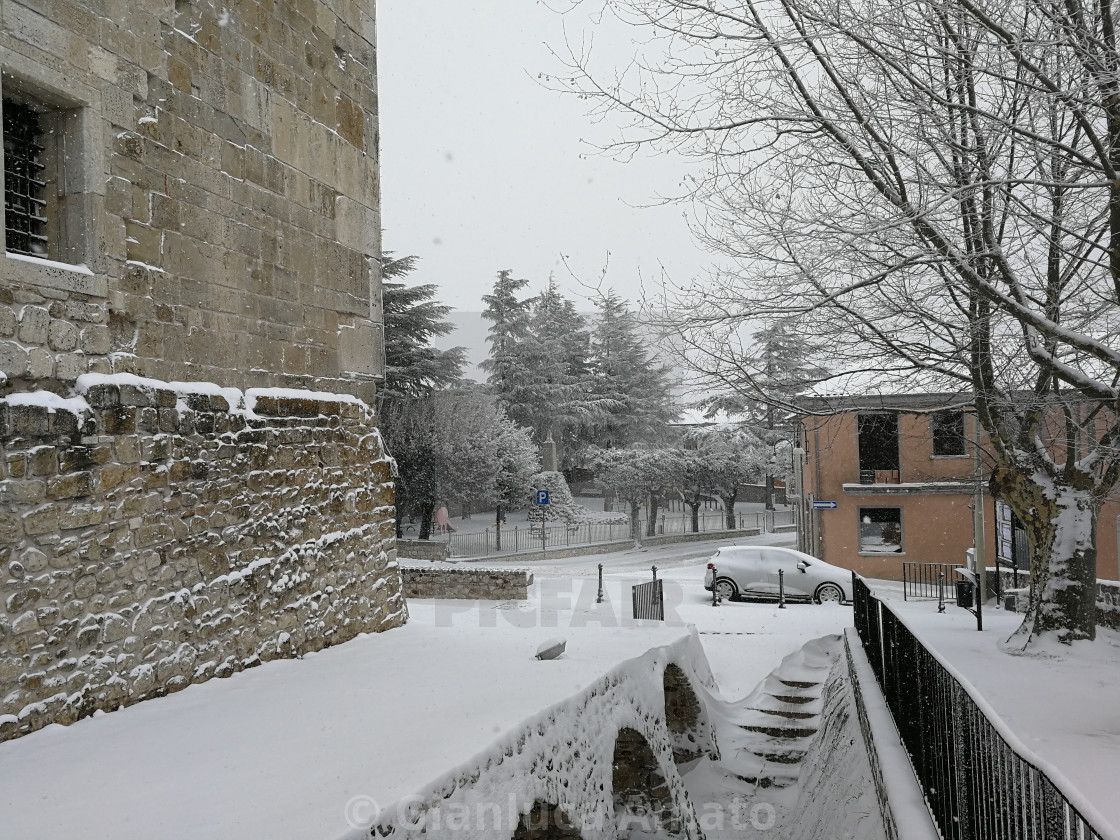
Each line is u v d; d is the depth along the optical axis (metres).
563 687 6.16
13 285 5.06
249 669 6.95
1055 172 9.20
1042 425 12.55
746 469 40.97
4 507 4.90
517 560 32.25
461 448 33.91
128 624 5.75
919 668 5.03
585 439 51.00
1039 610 10.91
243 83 7.37
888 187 8.77
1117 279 7.84
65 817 3.67
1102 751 6.26
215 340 6.95
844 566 26.64
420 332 36.12
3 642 4.87
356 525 8.88
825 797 6.55
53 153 5.68
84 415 5.46
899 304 10.23
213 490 6.67
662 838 7.60
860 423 19.97
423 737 4.75
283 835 3.38
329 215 8.71
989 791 3.36
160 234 6.36
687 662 9.63
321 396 8.34
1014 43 7.29
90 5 5.71
